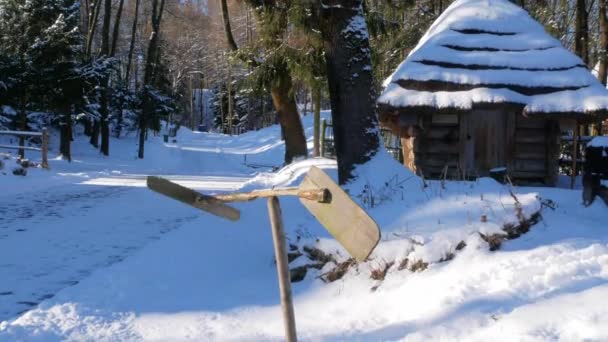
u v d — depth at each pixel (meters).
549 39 12.43
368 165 10.39
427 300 5.36
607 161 8.43
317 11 11.19
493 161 12.09
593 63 25.34
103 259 8.00
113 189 16.12
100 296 6.32
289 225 8.09
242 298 6.35
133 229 10.16
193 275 7.21
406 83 11.76
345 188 9.86
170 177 20.88
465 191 7.84
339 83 10.78
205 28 52.03
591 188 8.52
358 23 10.88
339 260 6.59
